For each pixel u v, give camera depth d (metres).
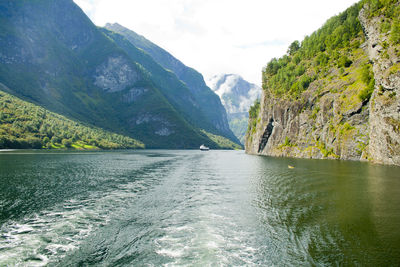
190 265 17.03
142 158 125.38
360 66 113.00
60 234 22.39
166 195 37.84
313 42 172.00
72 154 142.38
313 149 117.25
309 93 129.50
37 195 36.88
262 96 195.12
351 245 19.38
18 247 19.75
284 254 18.34
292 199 34.00
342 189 40.06
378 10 102.88
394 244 19.38
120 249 19.52
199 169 75.50
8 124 188.38
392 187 41.50
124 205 32.03
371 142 89.12
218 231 22.97
